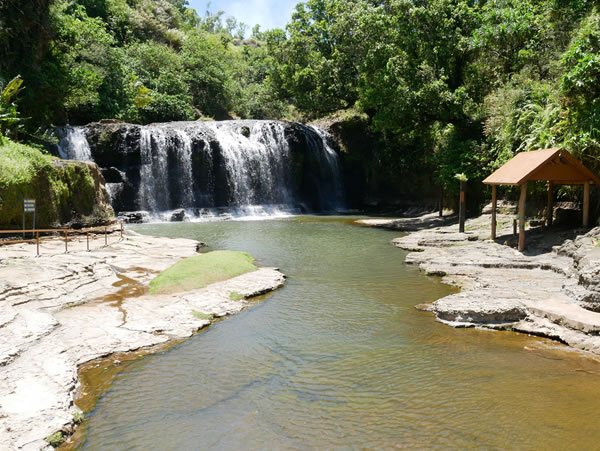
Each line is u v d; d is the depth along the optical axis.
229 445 5.11
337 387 6.47
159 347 7.93
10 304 9.17
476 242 17.30
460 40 25.28
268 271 13.35
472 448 4.95
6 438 4.88
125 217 28.09
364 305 10.48
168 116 43.62
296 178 37.34
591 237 12.38
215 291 11.03
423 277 13.20
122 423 5.58
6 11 24.31
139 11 61.84
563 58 15.92
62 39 30.25
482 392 6.24
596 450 4.89
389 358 7.47
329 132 41.62
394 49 26.28
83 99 32.16
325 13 44.28
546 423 5.45
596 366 7.04
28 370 6.51
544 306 8.96
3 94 21.64
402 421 5.55
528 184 18.66
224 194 33.72
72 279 11.38
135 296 10.64
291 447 5.04
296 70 42.78
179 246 17.66
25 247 15.48
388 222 27.27
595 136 14.47
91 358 7.31
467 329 8.79
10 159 17.42
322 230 24.30
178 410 5.88
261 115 59.47
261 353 7.73
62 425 5.27
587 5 19.11
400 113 25.33
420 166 33.94
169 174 31.77
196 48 57.19
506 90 22.61
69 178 20.41
